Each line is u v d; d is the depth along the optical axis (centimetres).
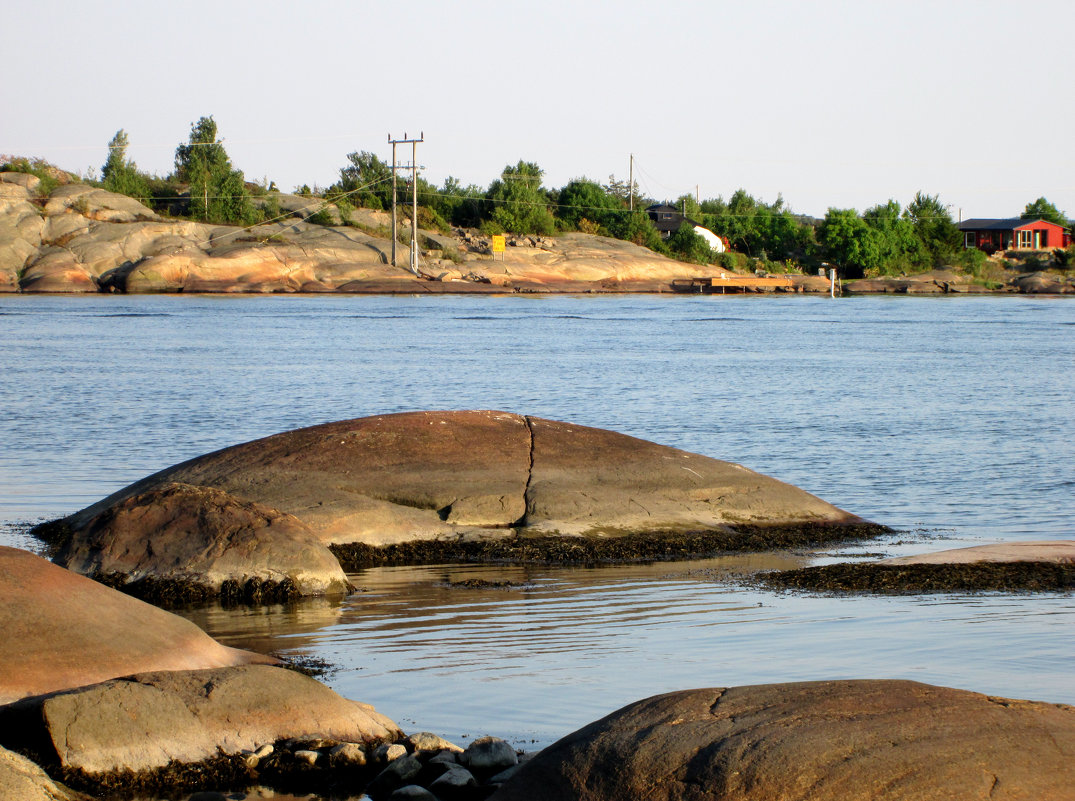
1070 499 5078
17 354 12081
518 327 18050
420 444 4362
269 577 3291
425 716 2262
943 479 5581
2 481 5153
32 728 1916
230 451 4341
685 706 1639
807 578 3525
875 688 1644
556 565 3769
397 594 3362
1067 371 11600
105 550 3394
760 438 6975
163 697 1988
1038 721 1538
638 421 7756
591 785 1511
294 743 2011
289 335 15538
